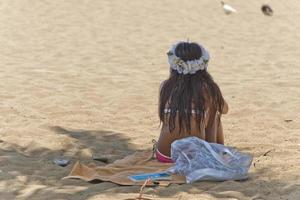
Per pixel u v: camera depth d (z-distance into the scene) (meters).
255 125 28.12
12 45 48.66
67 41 50.75
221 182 20.02
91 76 38.66
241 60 44.66
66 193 19.14
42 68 40.84
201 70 20.47
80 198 18.77
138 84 36.69
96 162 22.91
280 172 21.19
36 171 21.52
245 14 64.00
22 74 38.78
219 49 48.91
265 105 31.64
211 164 19.91
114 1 68.75
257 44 50.88
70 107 31.00
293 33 55.56
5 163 22.22
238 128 27.61
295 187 19.61
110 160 23.06
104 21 59.41
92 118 29.20
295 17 62.84
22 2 66.44
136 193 18.98
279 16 63.19
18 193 19.39
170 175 19.98
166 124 20.67
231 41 52.16
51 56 45.12
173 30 56.53
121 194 18.89
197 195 18.84
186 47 20.31
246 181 20.31
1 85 35.47
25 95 33.16
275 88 35.75
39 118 28.78
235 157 20.12
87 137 26.05
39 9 63.69
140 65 42.72
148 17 61.78
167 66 42.47
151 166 20.67
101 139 25.84
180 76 20.42
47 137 25.80
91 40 51.44
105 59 44.50
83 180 20.30
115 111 30.55
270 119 29.11
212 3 68.94
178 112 20.25
